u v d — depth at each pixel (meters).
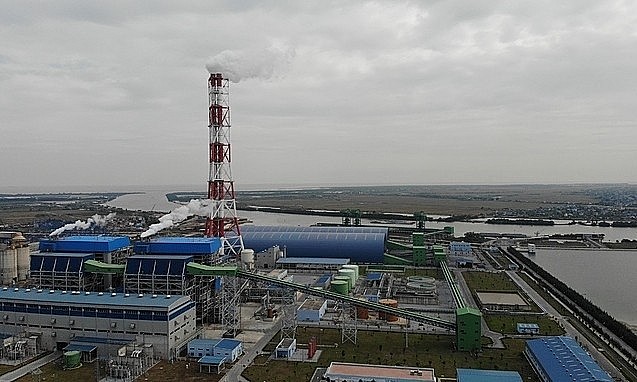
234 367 87.31
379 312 116.56
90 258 113.50
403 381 77.31
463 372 79.06
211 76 145.62
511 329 109.25
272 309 118.69
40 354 93.69
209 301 112.75
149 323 91.81
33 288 110.62
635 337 99.00
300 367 87.12
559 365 80.62
